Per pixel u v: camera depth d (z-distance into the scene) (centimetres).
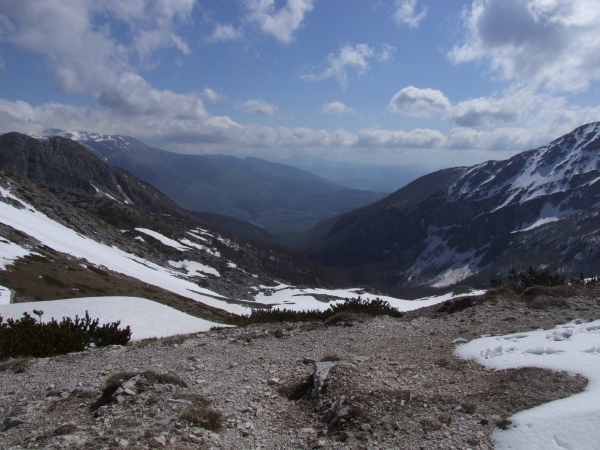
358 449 679
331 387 888
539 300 1446
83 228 9431
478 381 870
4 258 4272
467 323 1389
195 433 776
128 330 1961
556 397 723
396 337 1351
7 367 1382
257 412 865
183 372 1171
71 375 1247
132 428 802
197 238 16588
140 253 10919
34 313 2661
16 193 8569
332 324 1558
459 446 645
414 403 788
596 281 1712
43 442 774
